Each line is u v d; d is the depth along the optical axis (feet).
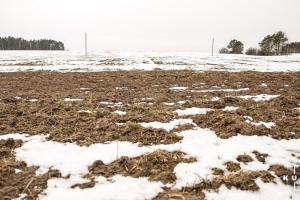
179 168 21.22
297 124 29.32
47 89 50.96
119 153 23.09
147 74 74.02
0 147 24.18
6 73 80.12
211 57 192.75
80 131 27.22
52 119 29.63
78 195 18.58
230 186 19.52
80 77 68.80
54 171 20.99
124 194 18.67
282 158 23.02
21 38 514.68
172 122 30.04
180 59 158.30
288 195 19.22
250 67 107.55
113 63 122.42
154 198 18.38
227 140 25.81
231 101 38.73
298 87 52.85
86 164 21.79
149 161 21.89
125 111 33.99
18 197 18.24
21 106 35.53
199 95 44.62
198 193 18.92
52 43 528.22
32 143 24.94
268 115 31.86
